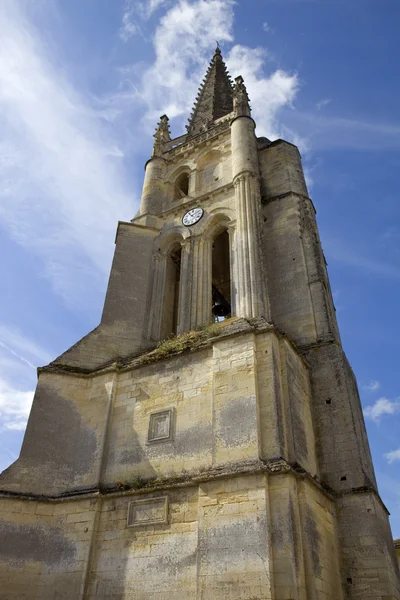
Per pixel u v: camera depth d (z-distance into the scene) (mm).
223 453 14930
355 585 14969
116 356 22297
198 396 17172
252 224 24469
